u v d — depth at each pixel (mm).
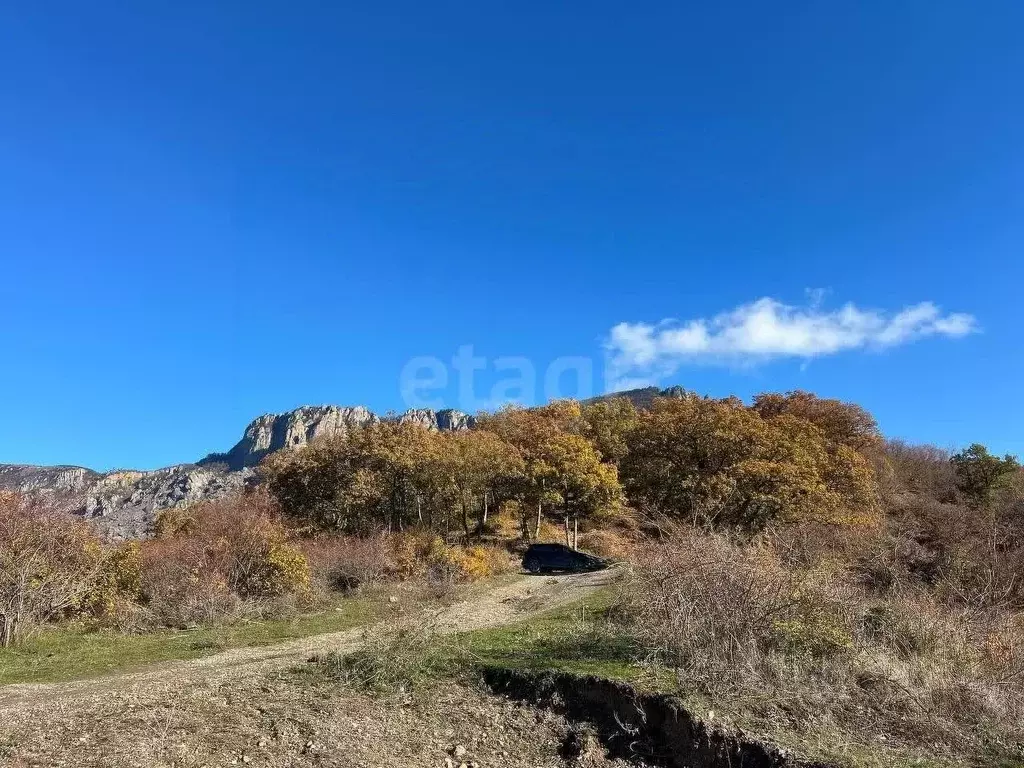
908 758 5770
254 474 52969
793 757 5668
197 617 15711
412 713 7703
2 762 5723
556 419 50562
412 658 8875
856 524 22109
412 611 14773
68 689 8914
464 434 41406
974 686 6871
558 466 34812
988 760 5793
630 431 45188
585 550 32062
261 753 6246
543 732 7227
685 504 32875
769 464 30141
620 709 7180
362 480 33906
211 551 18797
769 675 7406
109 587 15680
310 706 7625
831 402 52844
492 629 12891
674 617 8211
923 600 9875
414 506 35531
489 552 29547
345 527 33312
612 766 6500
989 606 9742
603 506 34625
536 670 8359
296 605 17828
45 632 13828
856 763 5551
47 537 14195
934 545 16344
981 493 41594
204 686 8461
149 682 9023
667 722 6719
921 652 8148
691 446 36219
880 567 12633
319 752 6332
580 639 10164
